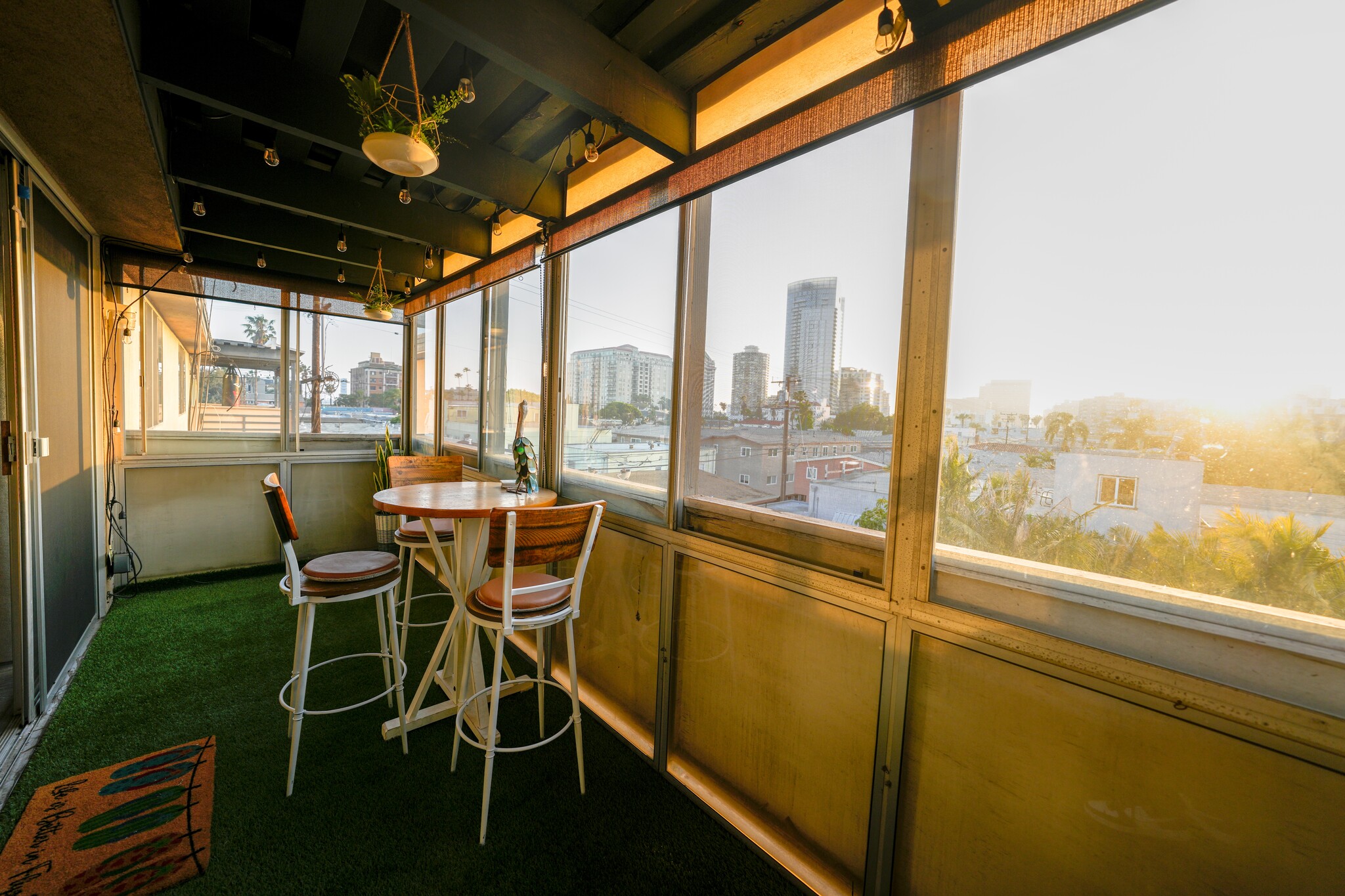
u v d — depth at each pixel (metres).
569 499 2.80
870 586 1.43
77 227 2.88
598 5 1.56
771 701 1.73
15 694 2.20
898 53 1.28
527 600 1.82
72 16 1.30
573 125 2.21
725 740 1.89
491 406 3.75
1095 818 1.08
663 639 2.09
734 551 1.80
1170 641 0.98
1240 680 0.91
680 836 1.78
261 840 1.67
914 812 1.37
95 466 3.22
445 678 2.61
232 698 2.46
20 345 2.10
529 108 2.11
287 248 3.35
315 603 1.90
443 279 4.03
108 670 2.68
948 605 1.28
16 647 2.17
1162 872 1.00
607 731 2.37
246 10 1.62
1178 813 0.98
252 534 4.49
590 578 2.61
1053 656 1.11
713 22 1.56
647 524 2.19
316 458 4.78
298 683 1.87
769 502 1.74
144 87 1.68
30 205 2.13
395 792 1.92
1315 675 0.85
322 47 1.76
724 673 1.89
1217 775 0.94
